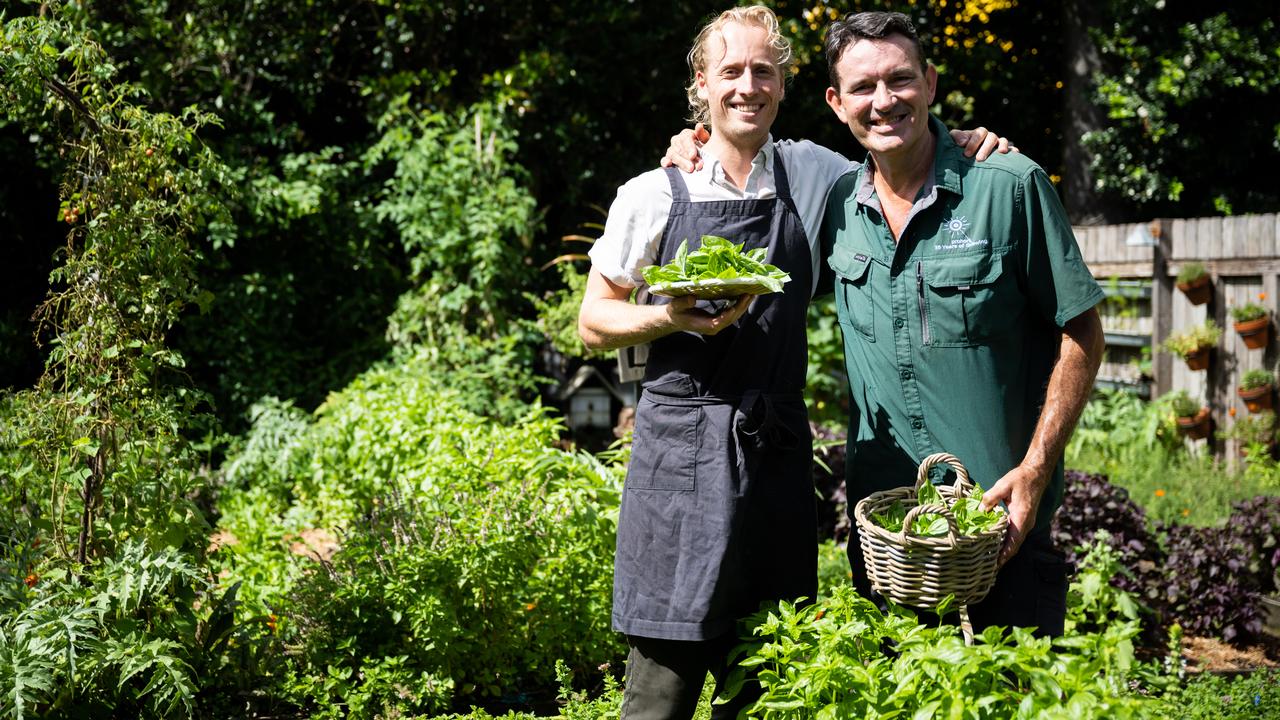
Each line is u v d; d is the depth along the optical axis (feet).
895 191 8.82
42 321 12.90
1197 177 37.73
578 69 35.17
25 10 25.45
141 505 12.48
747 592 8.64
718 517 8.38
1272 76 35.12
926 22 41.70
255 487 23.16
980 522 7.79
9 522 12.42
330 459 22.45
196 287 13.25
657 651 8.64
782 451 8.66
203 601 13.74
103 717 11.43
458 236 29.22
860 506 8.34
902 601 7.78
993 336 8.56
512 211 29.30
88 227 12.63
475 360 28.94
